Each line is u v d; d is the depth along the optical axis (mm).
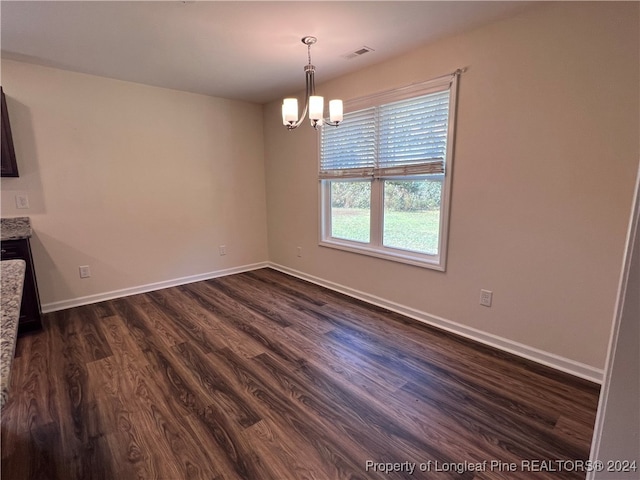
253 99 4234
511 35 2152
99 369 2230
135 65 2971
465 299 2654
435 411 1832
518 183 2244
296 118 2221
